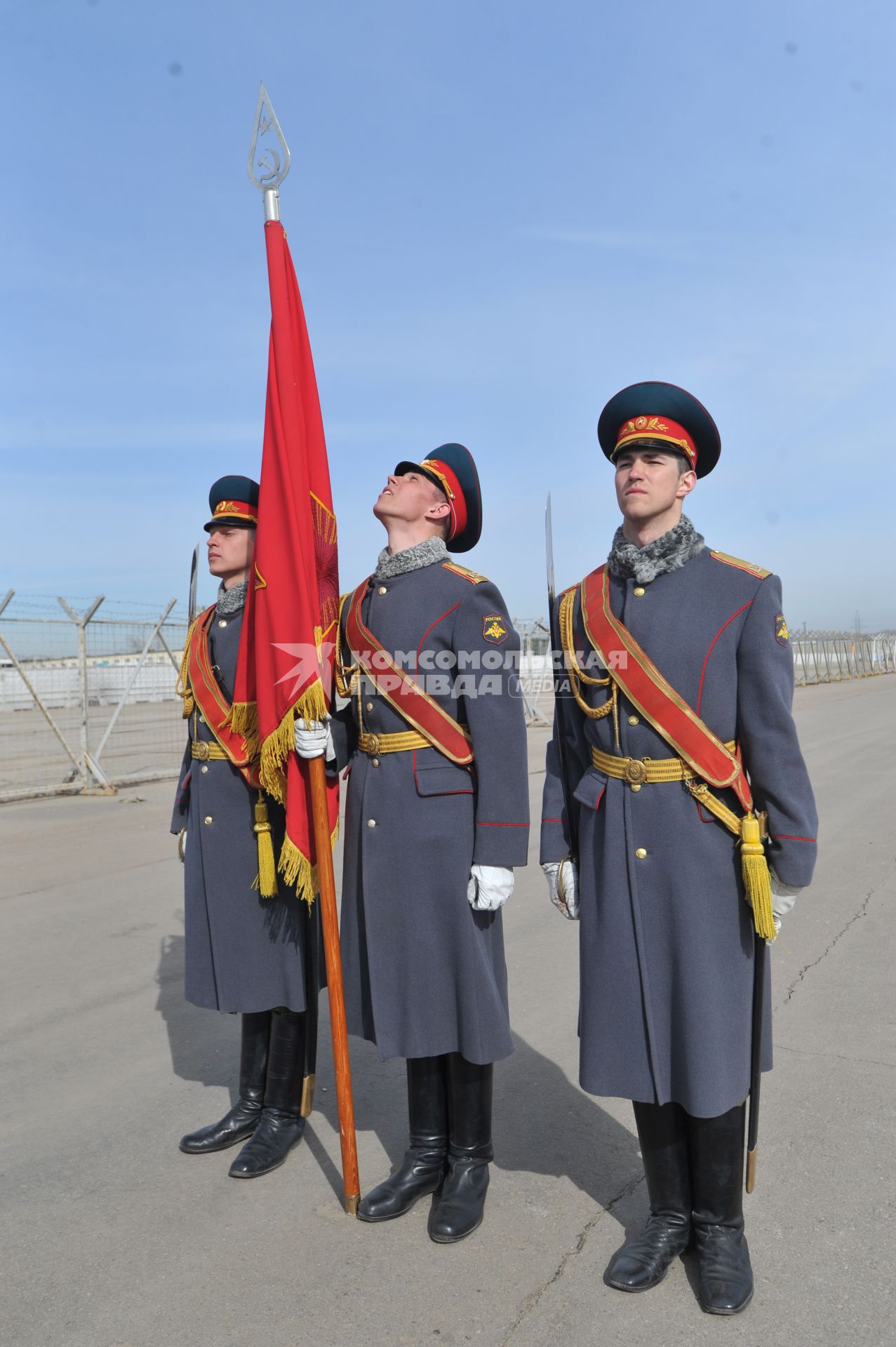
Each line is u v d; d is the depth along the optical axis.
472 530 3.21
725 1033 2.37
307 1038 3.09
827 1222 2.64
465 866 2.78
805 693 31.20
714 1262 2.38
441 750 2.80
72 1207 2.81
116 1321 2.31
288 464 2.85
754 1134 2.48
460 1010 2.73
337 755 3.07
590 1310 2.32
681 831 2.41
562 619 2.67
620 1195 2.83
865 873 6.46
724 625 2.41
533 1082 3.56
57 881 6.57
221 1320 2.31
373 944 2.80
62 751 13.52
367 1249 2.59
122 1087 3.60
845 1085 3.44
